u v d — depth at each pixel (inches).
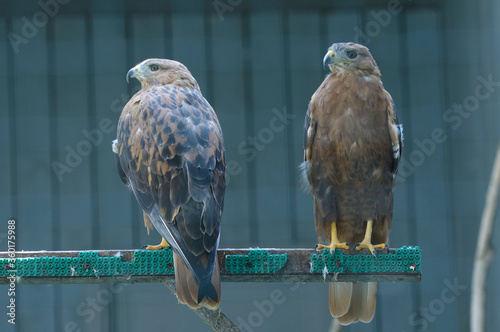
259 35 494.6
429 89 493.0
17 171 488.7
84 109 493.0
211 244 275.6
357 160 338.0
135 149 301.7
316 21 494.3
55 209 488.4
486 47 491.5
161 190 287.4
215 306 264.8
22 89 490.3
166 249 291.4
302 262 293.6
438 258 488.1
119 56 492.1
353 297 332.2
